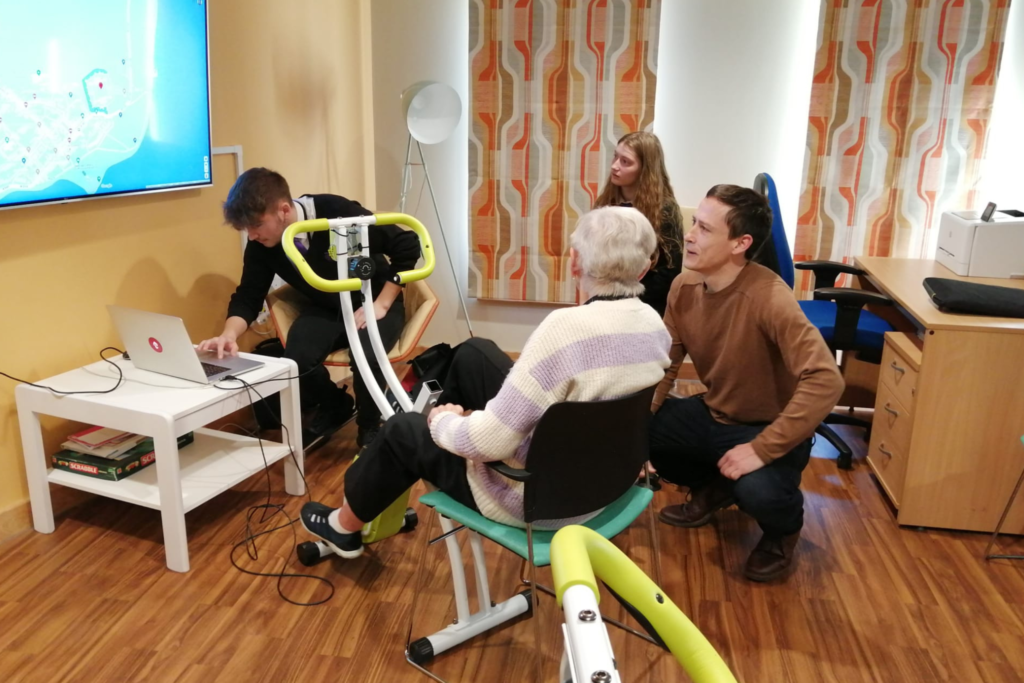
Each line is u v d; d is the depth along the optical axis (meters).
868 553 2.49
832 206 3.70
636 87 3.71
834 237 3.74
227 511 2.64
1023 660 2.01
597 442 1.63
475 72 3.82
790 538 2.33
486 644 2.04
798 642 2.07
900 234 3.68
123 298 2.70
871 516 2.72
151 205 2.76
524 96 3.81
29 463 2.41
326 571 2.33
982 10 3.38
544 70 3.76
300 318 2.93
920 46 3.46
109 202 2.59
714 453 2.43
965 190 3.58
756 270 2.27
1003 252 2.98
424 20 3.93
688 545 2.52
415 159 4.11
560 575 0.75
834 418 3.30
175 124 2.72
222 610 2.13
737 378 2.33
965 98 3.49
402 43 3.98
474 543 2.03
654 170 2.79
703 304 2.37
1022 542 2.55
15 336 2.35
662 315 2.86
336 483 2.86
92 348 2.61
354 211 2.92
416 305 3.10
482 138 3.90
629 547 2.50
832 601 2.24
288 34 3.36
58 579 2.25
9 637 2.00
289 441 2.71
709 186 3.90
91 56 2.36
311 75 3.56
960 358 2.44
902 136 3.57
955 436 2.51
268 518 2.61
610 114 3.77
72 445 2.46
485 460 1.63
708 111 3.79
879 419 2.88
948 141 3.54
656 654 2.01
